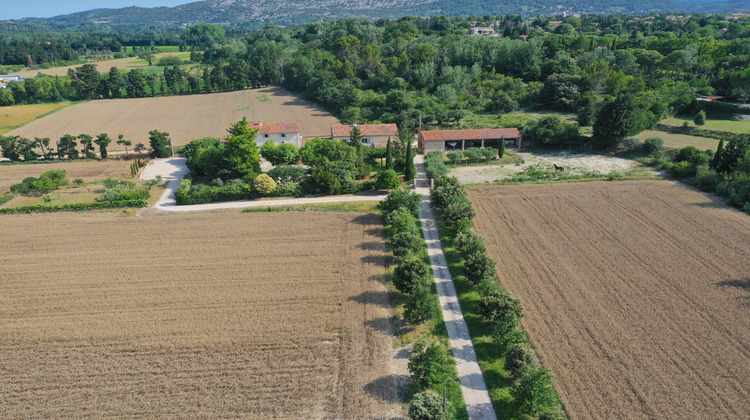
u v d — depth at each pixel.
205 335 41.72
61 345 40.72
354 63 168.25
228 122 132.12
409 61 158.50
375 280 49.88
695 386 34.44
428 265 53.34
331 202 71.75
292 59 186.75
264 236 60.50
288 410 33.91
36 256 56.22
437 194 65.94
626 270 49.84
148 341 41.06
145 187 81.06
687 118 108.19
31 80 163.75
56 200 74.94
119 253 56.62
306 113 140.38
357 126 96.56
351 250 56.41
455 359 38.84
